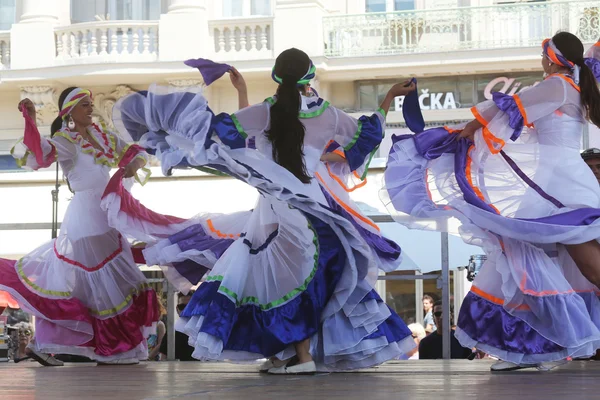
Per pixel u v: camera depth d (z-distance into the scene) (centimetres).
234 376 571
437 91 2111
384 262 620
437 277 864
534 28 2098
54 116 2191
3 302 1128
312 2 2119
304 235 573
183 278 714
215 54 2148
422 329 1278
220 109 2159
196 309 570
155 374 607
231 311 566
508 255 592
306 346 575
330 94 2152
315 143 595
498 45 2098
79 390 451
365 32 2139
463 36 2116
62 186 1237
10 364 807
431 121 2103
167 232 745
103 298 753
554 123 606
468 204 600
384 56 2091
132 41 2145
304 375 568
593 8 2084
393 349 593
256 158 577
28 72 2153
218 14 2186
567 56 610
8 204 1235
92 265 753
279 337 566
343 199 617
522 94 596
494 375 564
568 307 588
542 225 578
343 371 606
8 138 2197
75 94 745
